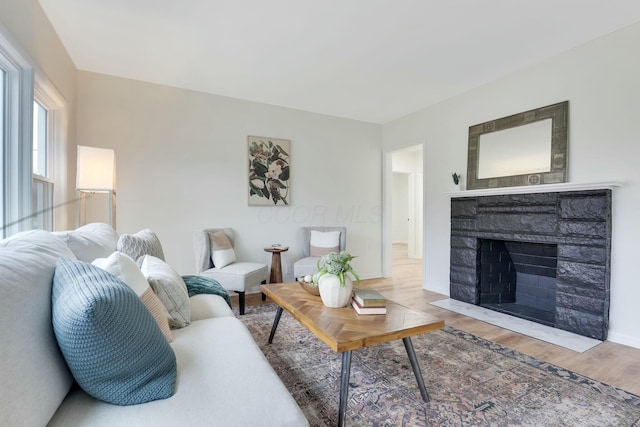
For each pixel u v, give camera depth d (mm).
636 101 2344
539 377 1891
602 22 2338
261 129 4000
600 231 2428
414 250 7129
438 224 3979
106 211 3100
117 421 783
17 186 1817
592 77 2582
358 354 2191
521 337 2510
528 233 2900
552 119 2818
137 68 3059
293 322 2822
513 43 2623
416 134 4336
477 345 2350
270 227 4066
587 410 1577
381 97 3832
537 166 2924
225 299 2188
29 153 1864
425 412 1555
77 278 873
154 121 3400
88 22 2311
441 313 3131
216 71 3129
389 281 4645
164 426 773
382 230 4973
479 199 3361
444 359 2119
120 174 3250
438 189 3980
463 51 2748
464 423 1477
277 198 4105
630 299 2357
